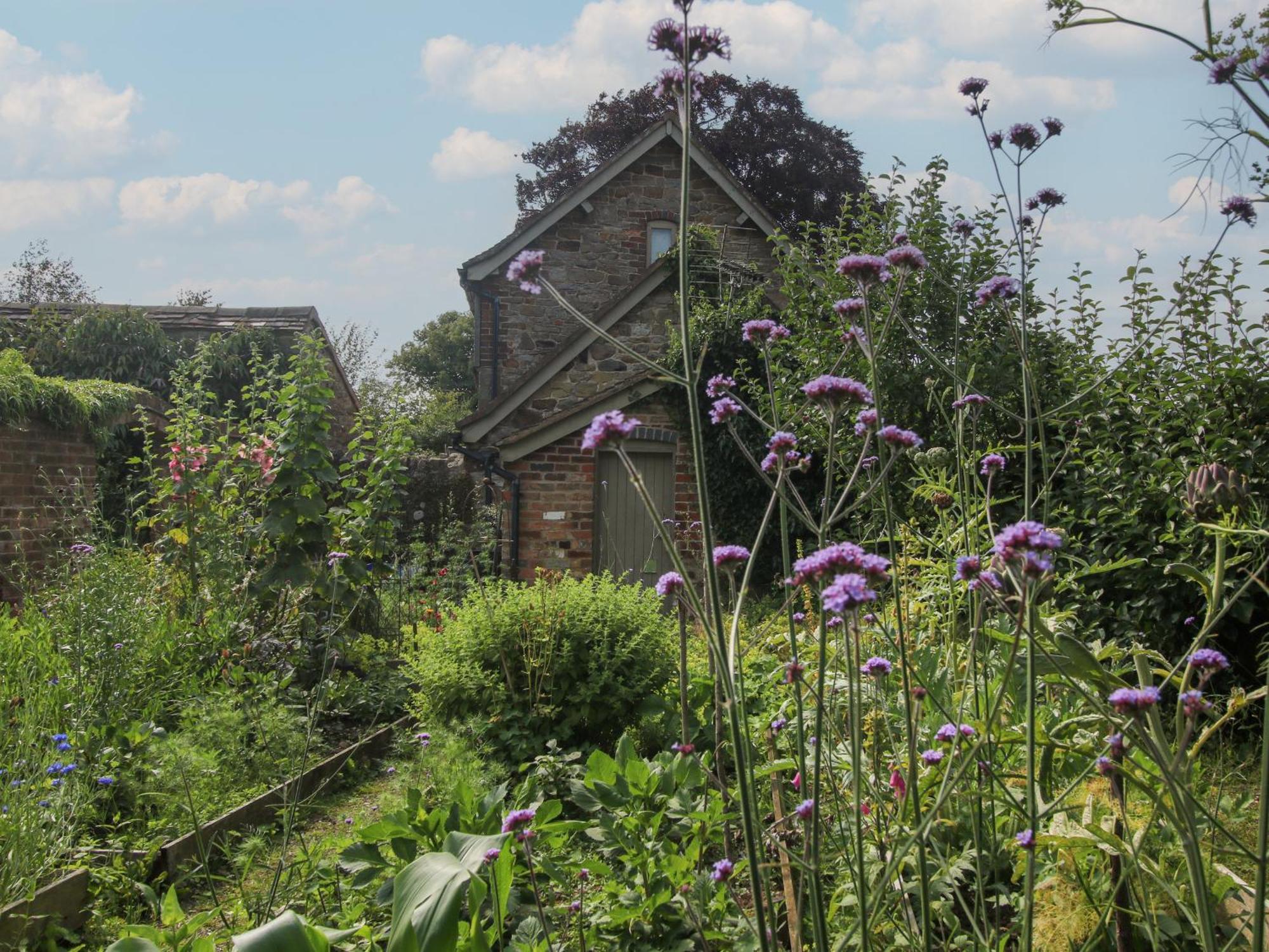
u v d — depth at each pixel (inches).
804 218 1029.8
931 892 92.7
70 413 382.9
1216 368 241.0
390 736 253.6
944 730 81.5
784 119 1017.5
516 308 681.0
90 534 302.7
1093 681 84.6
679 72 65.7
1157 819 89.8
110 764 184.2
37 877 139.6
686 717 99.7
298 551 296.5
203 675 249.6
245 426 316.5
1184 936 85.0
